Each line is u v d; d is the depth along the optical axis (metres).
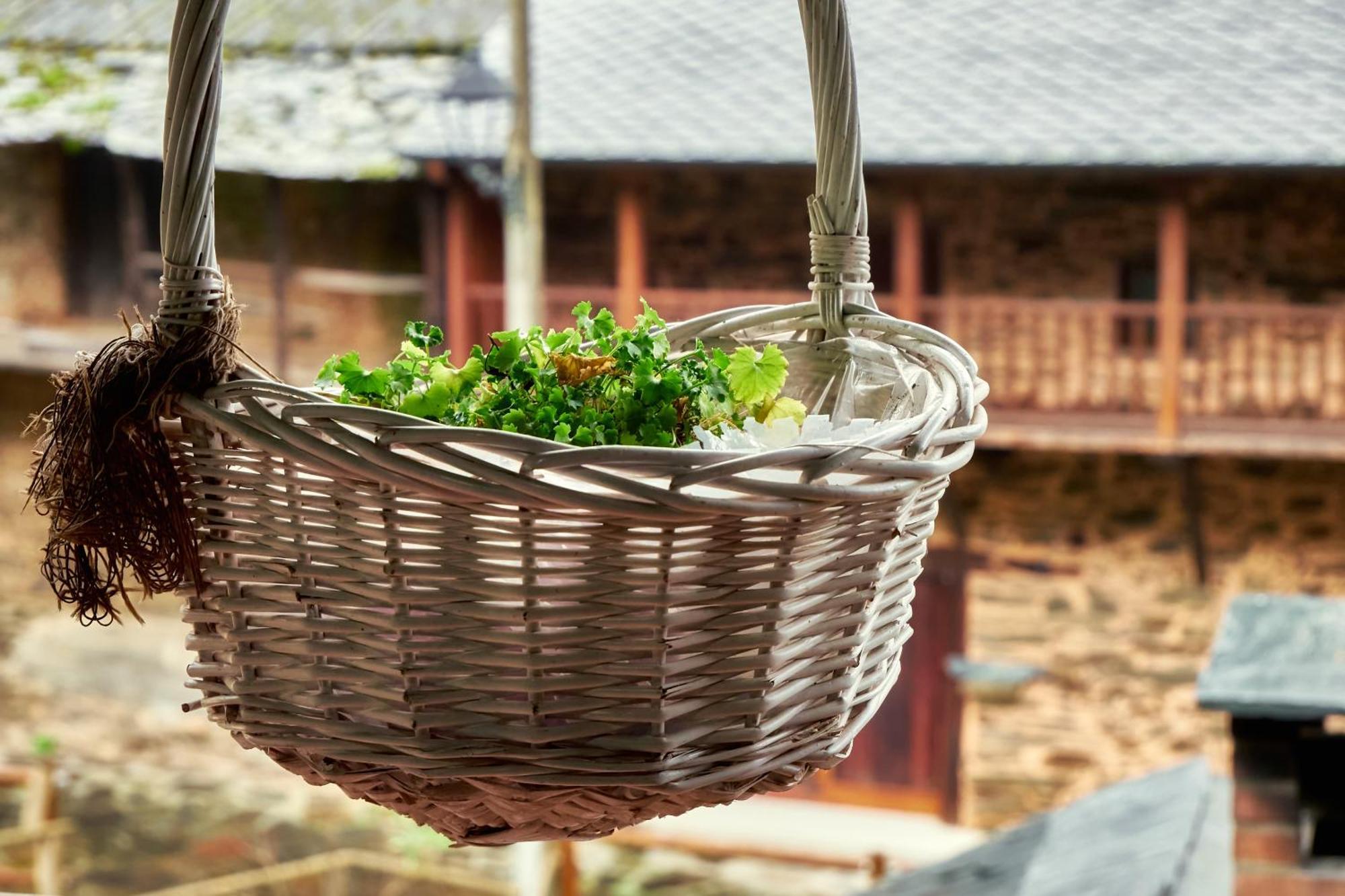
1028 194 8.72
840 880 8.35
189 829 9.49
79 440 0.83
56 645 9.78
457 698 0.79
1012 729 8.61
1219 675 2.51
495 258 9.50
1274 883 2.51
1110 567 8.44
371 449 0.75
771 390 1.04
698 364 1.01
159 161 10.02
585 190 9.42
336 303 9.85
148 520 0.82
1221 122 8.16
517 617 0.77
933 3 9.64
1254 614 2.84
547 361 0.98
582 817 0.86
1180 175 7.93
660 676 0.78
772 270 9.25
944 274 8.91
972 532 8.65
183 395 0.82
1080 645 8.51
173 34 0.84
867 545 0.85
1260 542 8.26
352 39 9.84
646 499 0.74
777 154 8.30
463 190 8.89
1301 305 8.40
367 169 8.83
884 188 9.03
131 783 9.62
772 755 0.84
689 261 9.36
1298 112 8.17
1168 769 4.20
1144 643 8.41
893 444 0.84
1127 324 8.62
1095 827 3.82
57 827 9.23
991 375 8.58
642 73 9.19
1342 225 8.29
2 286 10.14
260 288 9.97
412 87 9.41
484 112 8.71
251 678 0.84
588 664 0.78
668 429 0.94
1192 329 8.55
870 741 8.91
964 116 8.45
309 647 0.81
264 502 0.81
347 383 0.90
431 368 0.95
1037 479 8.48
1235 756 2.52
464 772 0.80
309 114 9.29
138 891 9.59
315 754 0.85
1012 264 8.80
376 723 0.82
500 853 8.95
